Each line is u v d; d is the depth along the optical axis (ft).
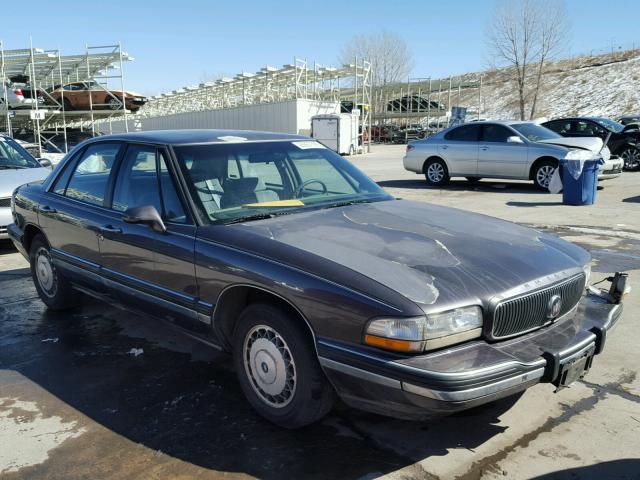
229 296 10.88
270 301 10.48
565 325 10.22
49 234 15.99
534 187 44.47
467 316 8.82
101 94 75.82
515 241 11.16
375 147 136.36
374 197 13.92
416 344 8.43
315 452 9.91
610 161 41.88
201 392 12.16
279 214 12.13
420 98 155.43
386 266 9.43
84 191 15.10
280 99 117.80
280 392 10.32
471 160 44.55
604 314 10.78
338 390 9.36
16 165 27.32
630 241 25.32
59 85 78.07
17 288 20.26
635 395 11.79
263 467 9.51
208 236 11.19
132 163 13.62
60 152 65.62
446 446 10.07
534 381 9.01
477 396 8.29
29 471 9.51
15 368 13.51
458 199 38.99
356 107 110.73
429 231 11.16
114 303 14.39
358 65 116.47
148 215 11.65
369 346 8.72
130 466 9.60
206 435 10.48
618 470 9.34
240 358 11.03
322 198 13.26
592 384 12.26
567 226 28.78
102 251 13.83
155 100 149.28
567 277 10.37
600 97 199.82
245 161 13.21
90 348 14.65
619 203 35.76
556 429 10.56
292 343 9.85
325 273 9.34
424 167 47.37
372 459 9.70
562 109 202.80
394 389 8.47
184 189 12.00
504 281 9.46
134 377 12.95
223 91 127.85
